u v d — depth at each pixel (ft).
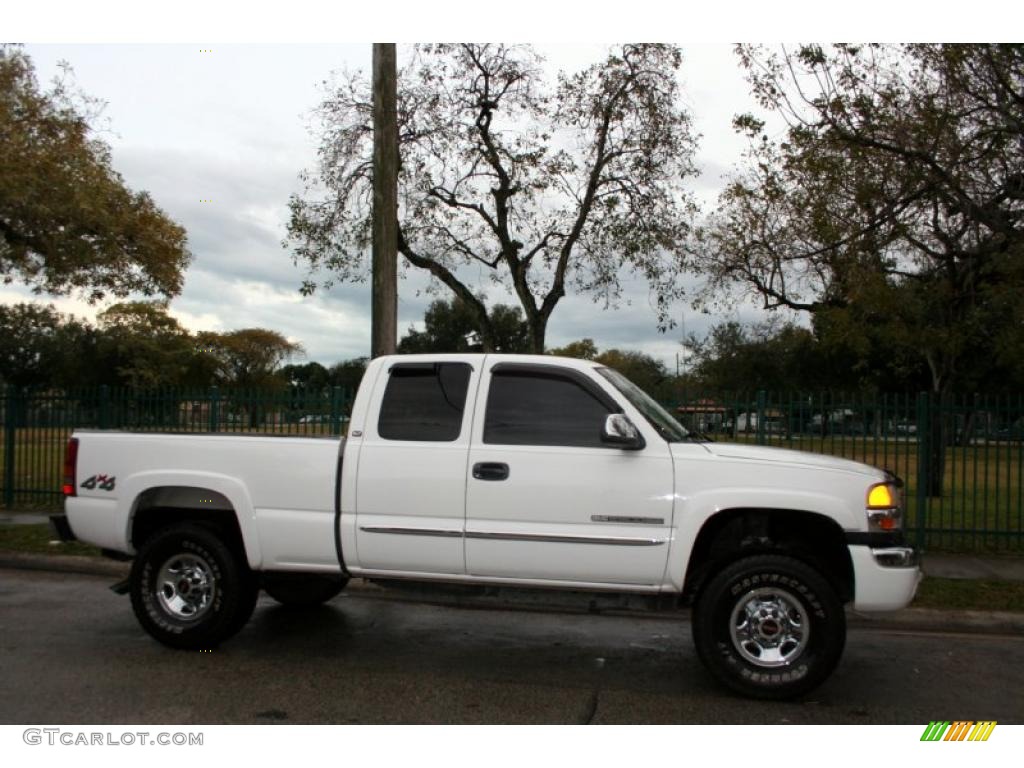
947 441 37.55
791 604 17.70
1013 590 27.68
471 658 21.11
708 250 55.16
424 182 48.60
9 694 17.52
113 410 42.45
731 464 18.08
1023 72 32.96
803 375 140.87
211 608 20.58
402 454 19.38
